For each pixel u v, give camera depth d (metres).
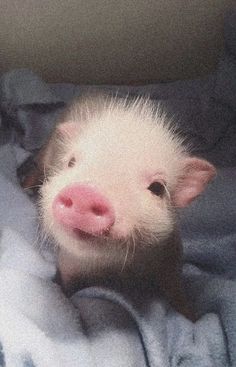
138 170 0.18
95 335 0.18
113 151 0.18
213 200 0.22
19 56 0.34
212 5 0.34
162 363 0.18
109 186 0.18
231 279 0.21
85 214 0.17
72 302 0.19
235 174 0.24
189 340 0.19
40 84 0.29
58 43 0.34
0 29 0.33
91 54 0.34
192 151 0.24
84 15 0.33
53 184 0.18
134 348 0.18
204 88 0.32
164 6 0.34
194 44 0.35
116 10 0.34
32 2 0.33
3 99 0.28
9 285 0.19
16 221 0.21
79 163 0.18
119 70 0.35
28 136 0.26
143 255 0.18
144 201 0.18
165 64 0.35
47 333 0.18
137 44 0.35
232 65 0.32
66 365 0.17
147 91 0.31
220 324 0.19
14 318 0.18
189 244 0.21
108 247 0.18
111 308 0.19
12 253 0.20
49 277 0.20
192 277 0.21
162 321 0.19
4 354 0.18
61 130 0.20
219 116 0.28
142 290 0.19
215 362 0.19
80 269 0.19
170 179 0.19
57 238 0.18
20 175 0.24
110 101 0.22
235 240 0.22
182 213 0.22
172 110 0.26
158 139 0.19
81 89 0.32
